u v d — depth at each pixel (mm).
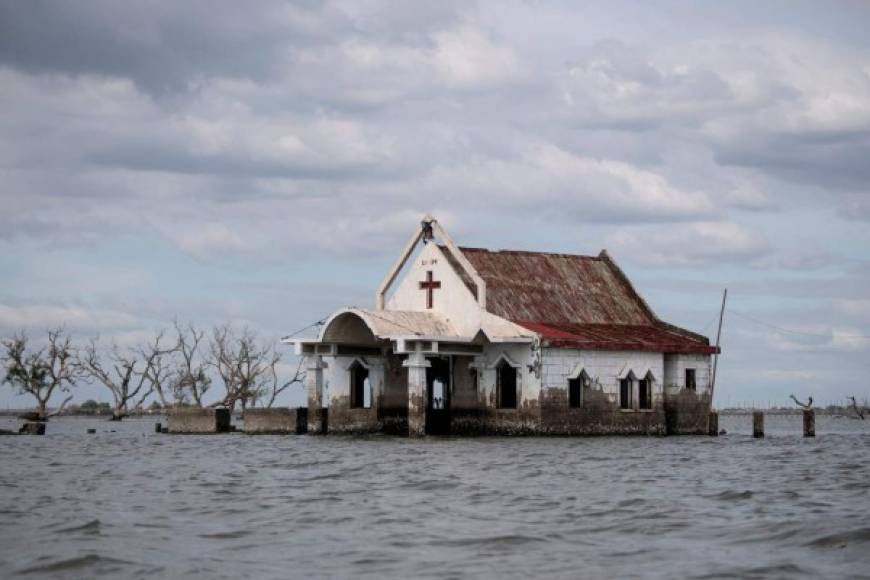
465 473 47781
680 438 77062
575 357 74375
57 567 26672
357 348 80438
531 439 71812
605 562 27062
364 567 26703
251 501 38125
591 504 36875
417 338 72375
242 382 134625
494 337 73938
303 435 81500
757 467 51719
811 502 37062
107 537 30625
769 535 30250
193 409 91750
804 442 77562
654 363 78500
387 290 80250
